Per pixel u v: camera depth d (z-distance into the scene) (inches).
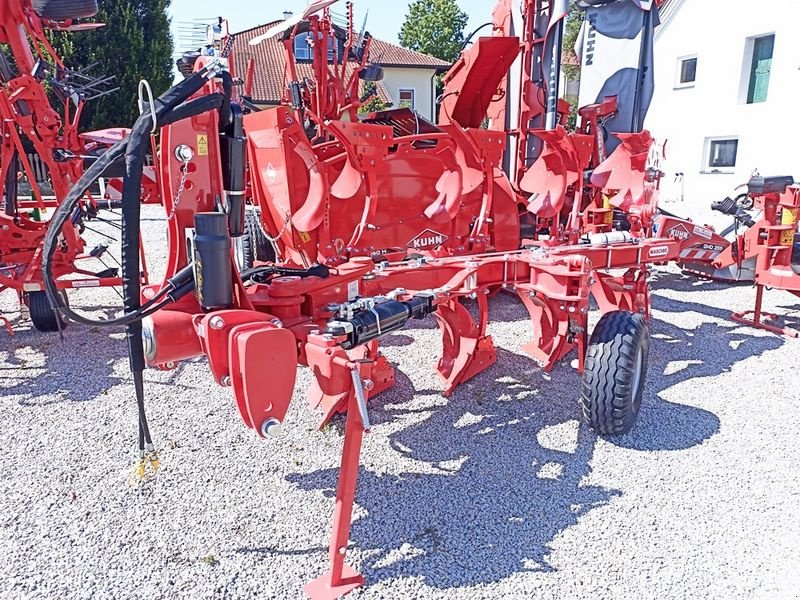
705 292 277.1
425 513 111.7
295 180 149.7
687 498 115.1
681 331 216.2
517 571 96.5
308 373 177.5
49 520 109.6
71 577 95.3
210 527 107.7
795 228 206.4
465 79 220.1
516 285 143.9
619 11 262.7
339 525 90.6
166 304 86.0
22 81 197.5
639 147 189.8
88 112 894.4
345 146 146.1
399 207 192.1
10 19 198.1
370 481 122.2
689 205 555.8
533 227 240.1
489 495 117.3
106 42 888.9
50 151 212.2
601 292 180.9
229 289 88.4
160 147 90.1
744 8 545.3
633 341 129.1
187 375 178.1
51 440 138.6
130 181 74.4
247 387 80.8
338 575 91.8
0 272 205.2
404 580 94.7
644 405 154.9
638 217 191.0
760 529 105.9
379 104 939.3
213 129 89.5
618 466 126.6
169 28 975.6
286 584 94.1
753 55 556.1
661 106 642.2
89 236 438.9
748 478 121.4
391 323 98.1
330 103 237.8
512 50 210.1
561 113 250.4
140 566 98.0
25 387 169.0
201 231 84.7
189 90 79.2
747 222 245.0
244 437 139.9
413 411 153.3
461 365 165.9
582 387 134.1
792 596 90.4
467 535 105.5
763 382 169.3
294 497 116.9
